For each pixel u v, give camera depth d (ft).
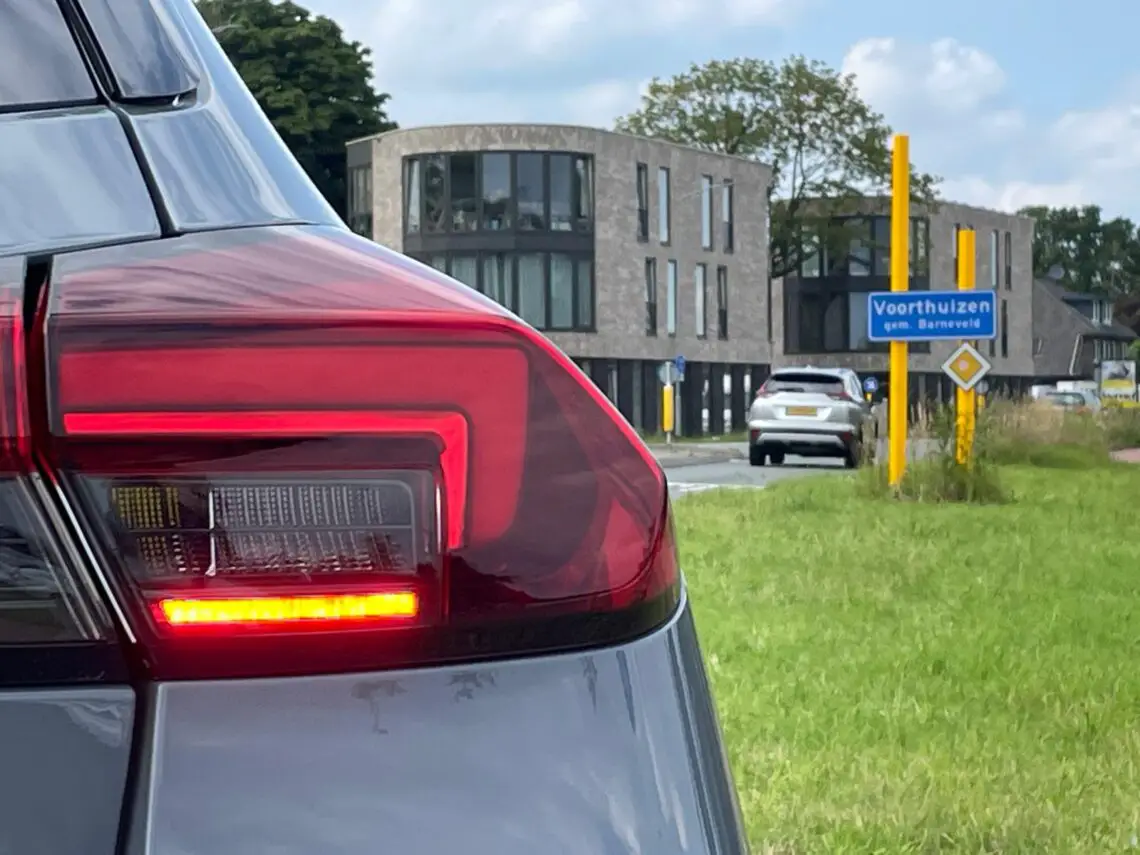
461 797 3.74
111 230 4.30
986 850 12.91
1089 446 78.64
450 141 157.48
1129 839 13.12
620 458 4.21
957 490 49.11
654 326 169.48
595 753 3.91
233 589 3.78
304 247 4.48
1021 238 254.27
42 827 3.59
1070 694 18.47
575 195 159.53
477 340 4.00
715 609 24.25
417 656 3.87
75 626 3.71
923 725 16.96
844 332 223.51
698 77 192.44
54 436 3.72
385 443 3.91
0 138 4.42
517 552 3.98
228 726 3.71
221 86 5.08
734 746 15.85
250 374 3.84
